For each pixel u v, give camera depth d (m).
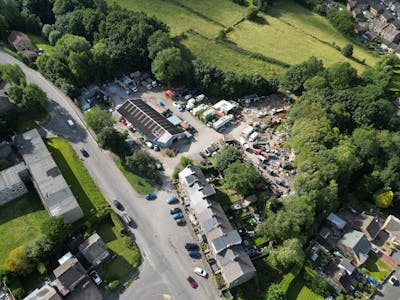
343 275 106.69
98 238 103.50
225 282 100.31
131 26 176.62
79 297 92.75
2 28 174.12
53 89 156.25
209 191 115.25
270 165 138.62
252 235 114.62
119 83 167.50
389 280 108.94
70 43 157.00
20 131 137.62
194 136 148.25
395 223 120.25
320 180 120.31
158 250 108.38
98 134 129.75
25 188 116.44
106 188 123.31
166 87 170.62
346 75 163.62
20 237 107.00
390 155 137.75
